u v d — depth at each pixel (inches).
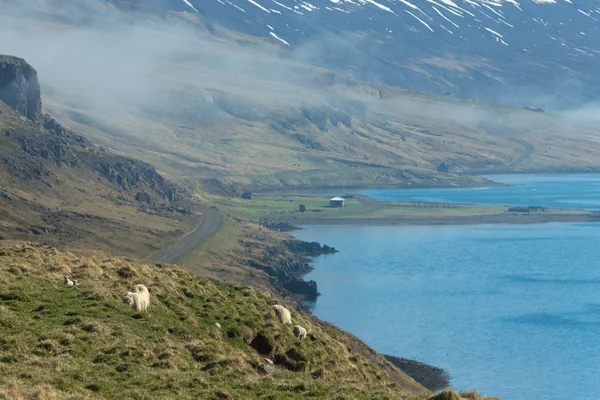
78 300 2667.3
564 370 6707.7
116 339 2317.9
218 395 1955.0
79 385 1877.5
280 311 3176.7
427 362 6879.9
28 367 1937.7
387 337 7706.7
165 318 2721.5
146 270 3294.8
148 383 1980.8
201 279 3469.5
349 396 2047.2
